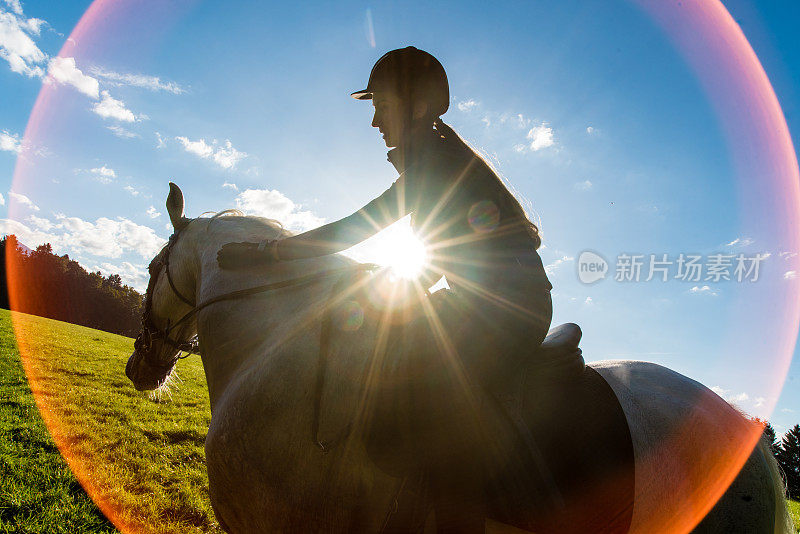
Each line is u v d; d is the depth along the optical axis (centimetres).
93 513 429
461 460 158
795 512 884
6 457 516
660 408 197
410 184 163
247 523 175
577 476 169
